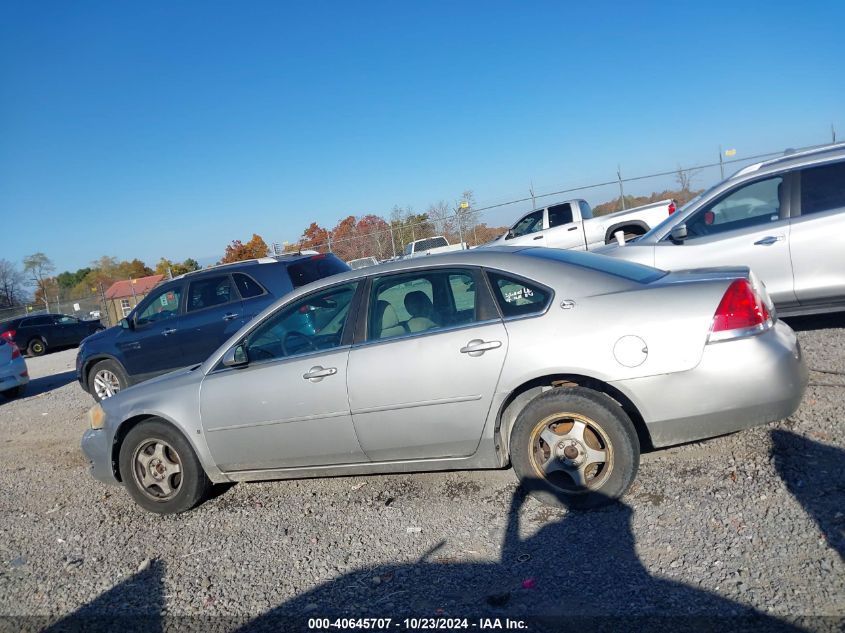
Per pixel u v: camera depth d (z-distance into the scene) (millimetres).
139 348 9344
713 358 3791
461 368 4145
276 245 26375
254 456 4766
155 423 4980
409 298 4457
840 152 6605
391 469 4539
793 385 3832
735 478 4090
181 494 4961
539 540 3795
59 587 4184
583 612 3074
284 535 4406
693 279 4066
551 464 4039
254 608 3572
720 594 3037
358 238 26891
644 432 4613
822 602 2859
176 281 9406
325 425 4496
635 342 3863
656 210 15258
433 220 25250
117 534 4887
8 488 6457
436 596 3410
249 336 4898
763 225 6711
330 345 4590
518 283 4203
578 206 16812
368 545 4090
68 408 10375
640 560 3422
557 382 4129
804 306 6645
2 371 12539
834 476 3904
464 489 4645
